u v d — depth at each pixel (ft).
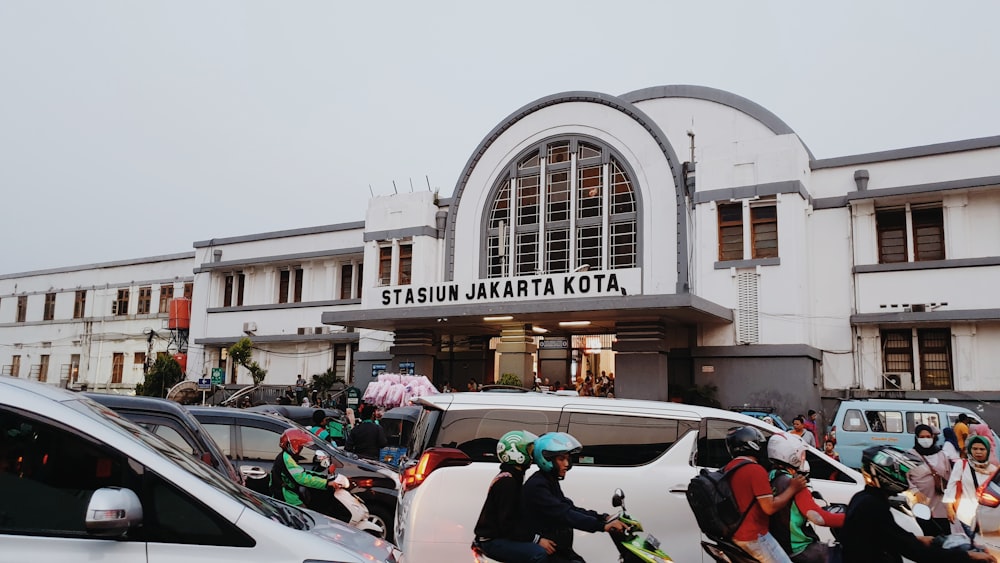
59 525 11.09
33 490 11.25
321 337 90.63
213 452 22.74
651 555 15.03
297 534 11.94
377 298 72.33
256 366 85.10
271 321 96.78
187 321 107.45
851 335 63.31
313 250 95.61
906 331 62.23
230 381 99.71
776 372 61.62
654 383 61.72
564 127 77.05
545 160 77.56
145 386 93.25
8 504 11.10
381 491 28.81
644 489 21.08
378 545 14.01
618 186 73.67
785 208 63.16
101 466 11.52
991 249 59.57
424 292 69.46
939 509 24.14
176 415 22.57
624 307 57.67
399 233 82.69
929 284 60.70
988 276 58.59
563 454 15.43
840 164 66.13
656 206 70.54
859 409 49.73
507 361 70.95
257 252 100.89
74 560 10.71
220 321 101.86
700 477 17.11
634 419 22.27
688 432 22.13
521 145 79.30
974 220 60.64
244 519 11.62
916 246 63.36
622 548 15.44
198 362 102.78
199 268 105.40
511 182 79.25
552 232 76.33
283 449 22.76
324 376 86.63
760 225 65.05
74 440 11.52
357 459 31.35
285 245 98.53
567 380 73.97
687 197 68.90
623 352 63.57
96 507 10.44
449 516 20.58
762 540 16.12
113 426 12.41
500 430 21.93
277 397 92.32
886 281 62.44
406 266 82.94
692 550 20.68
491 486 16.02
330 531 13.65
